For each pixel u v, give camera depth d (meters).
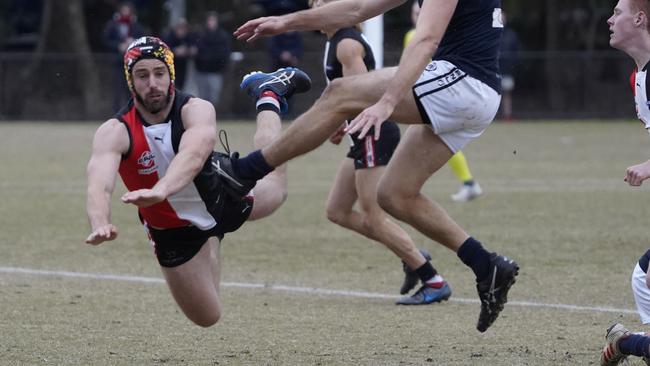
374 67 27.66
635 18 18.34
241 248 36.50
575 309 26.27
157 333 23.73
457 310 26.61
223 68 97.38
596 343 22.59
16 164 65.69
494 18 20.86
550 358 21.22
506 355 21.50
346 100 20.03
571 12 124.56
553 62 99.50
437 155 21.09
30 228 40.75
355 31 27.34
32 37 135.50
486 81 20.67
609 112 99.19
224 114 97.88
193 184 19.50
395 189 21.27
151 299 27.75
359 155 27.28
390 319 25.47
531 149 74.12
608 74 99.25
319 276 31.42
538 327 24.31
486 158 68.75
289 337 23.39
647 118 18.45
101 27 133.88
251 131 84.69
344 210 28.53
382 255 35.09
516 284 29.59
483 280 21.14
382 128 27.19
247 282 30.48
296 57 94.62
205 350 22.08
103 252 35.56
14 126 96.69
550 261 33.12
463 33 20.59
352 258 34.50
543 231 39.16
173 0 117.12
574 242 36.69
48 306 26.70
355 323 24.98
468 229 39.72
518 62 99.56
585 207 45.75
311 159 70.38
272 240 38.19
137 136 18.75
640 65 18.61
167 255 20.42
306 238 38.59
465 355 21.53
